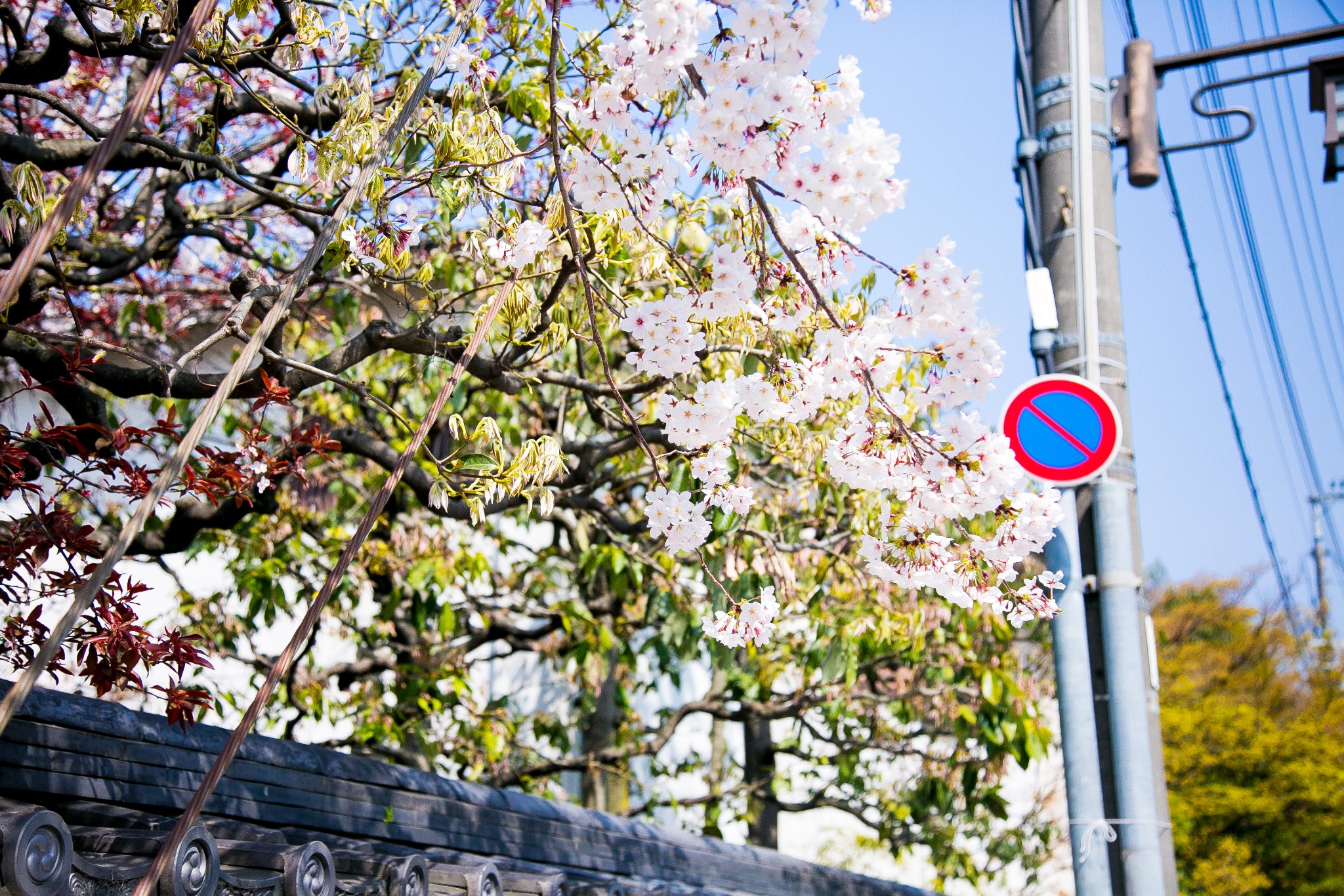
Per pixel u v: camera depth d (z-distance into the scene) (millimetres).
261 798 3840
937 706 8594
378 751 7648
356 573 7605
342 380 3766
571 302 4805
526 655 12820
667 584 7039
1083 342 4719
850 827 15430
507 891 3879
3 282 1795
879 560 3379
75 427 3084
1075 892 4367
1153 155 5012
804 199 2779
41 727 3135
